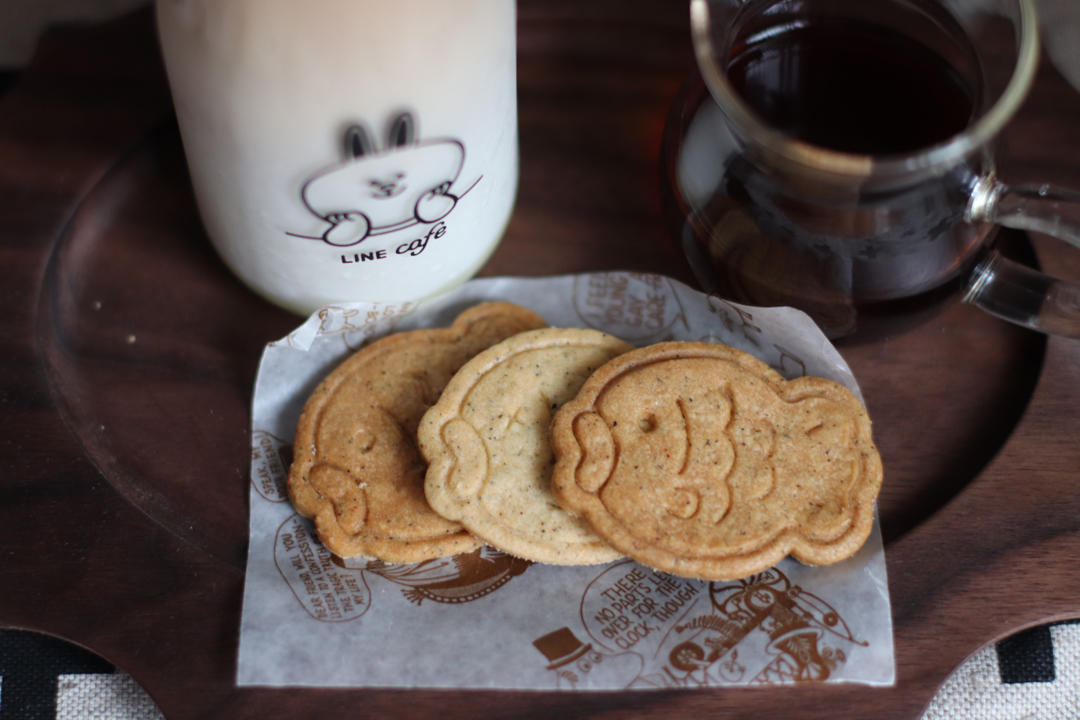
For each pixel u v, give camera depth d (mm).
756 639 354
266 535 371
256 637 354
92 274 410
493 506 359
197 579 364
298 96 329
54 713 375
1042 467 375
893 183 333
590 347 380
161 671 353
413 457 373
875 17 354
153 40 434
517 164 413
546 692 351
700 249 372
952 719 377
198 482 382
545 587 363
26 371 385
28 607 358
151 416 391
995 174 357
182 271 411
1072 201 347
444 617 359
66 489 372
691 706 349
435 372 386
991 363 395
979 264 370
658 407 364
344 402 380
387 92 331
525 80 440
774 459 359
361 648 354
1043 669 380
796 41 356
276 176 346
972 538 365
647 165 429
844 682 350
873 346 397
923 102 351
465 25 332
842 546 352
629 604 361
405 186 351
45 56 431
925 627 355
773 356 388
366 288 383
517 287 406
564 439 359
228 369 399
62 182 413
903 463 382
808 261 354
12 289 396
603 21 443
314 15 319
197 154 357
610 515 351
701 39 333
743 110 326
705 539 348
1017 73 325
